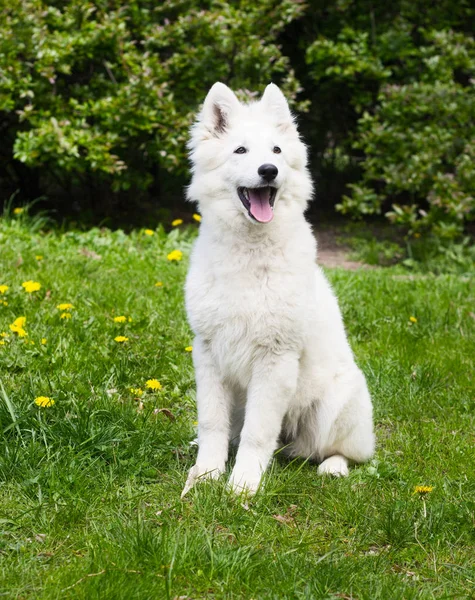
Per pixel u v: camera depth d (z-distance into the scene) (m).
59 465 2.62
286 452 2.87
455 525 2.57
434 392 3.14
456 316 3.65
